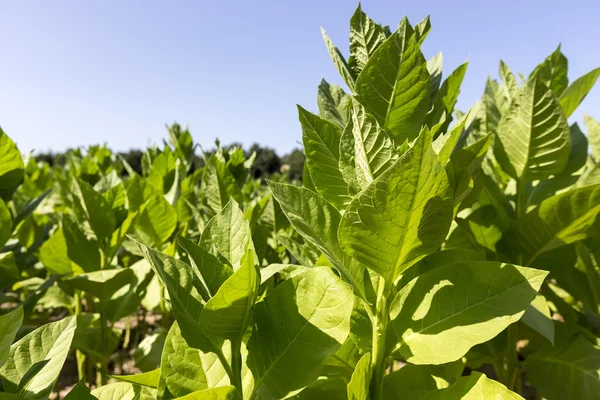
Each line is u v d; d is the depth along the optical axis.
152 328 3.97
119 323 4.12
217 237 1.23
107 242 2.61
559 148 1.75
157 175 3.22
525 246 1.80
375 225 1.05
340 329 1.08
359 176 1.24
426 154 0.90
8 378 1.14
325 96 1.67
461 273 1.22
